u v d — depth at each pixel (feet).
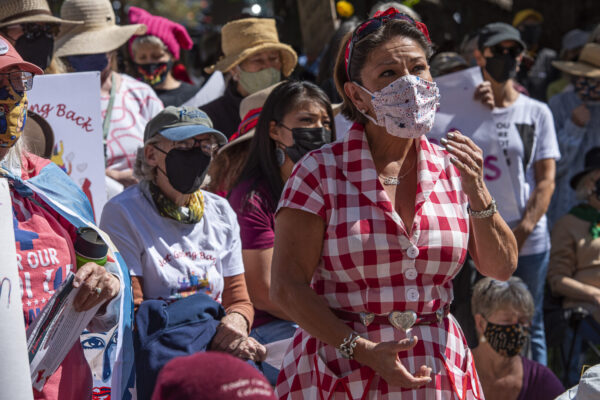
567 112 23.13
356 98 9.24
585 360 19.61
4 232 8.08
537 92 28.55
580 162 22.30
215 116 19.10
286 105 13.73
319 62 21.33
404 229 8.77
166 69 21.31
